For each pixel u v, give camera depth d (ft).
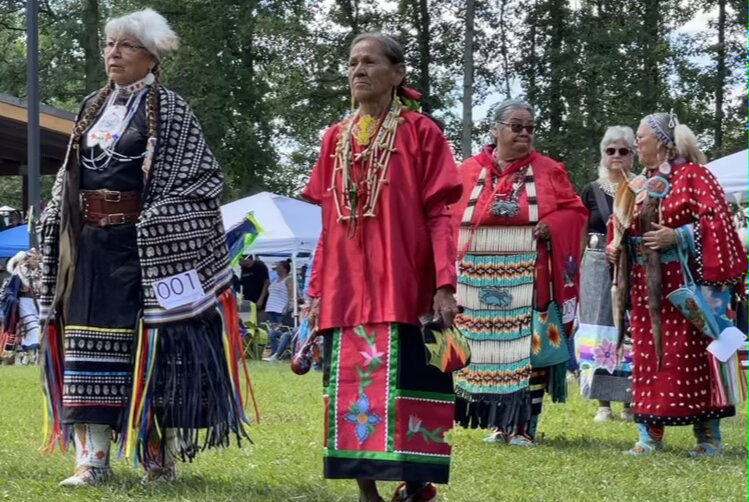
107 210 17.10
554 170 23.68
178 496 15.93
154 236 16.88
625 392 27.30
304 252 63.67
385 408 13.94
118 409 16.88
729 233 21.43
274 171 119.55
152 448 17.07
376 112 14.48
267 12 115.14
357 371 14.10
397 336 13.99
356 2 119.03
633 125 110.22
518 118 23.43
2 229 85.51
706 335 21.49
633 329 22.43
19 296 56.08
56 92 117.50
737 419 28.17
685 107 117.91
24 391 33.37
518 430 23.61
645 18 116.47
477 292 23.38
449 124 122.31
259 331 60.18
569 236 23.40
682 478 18.75
